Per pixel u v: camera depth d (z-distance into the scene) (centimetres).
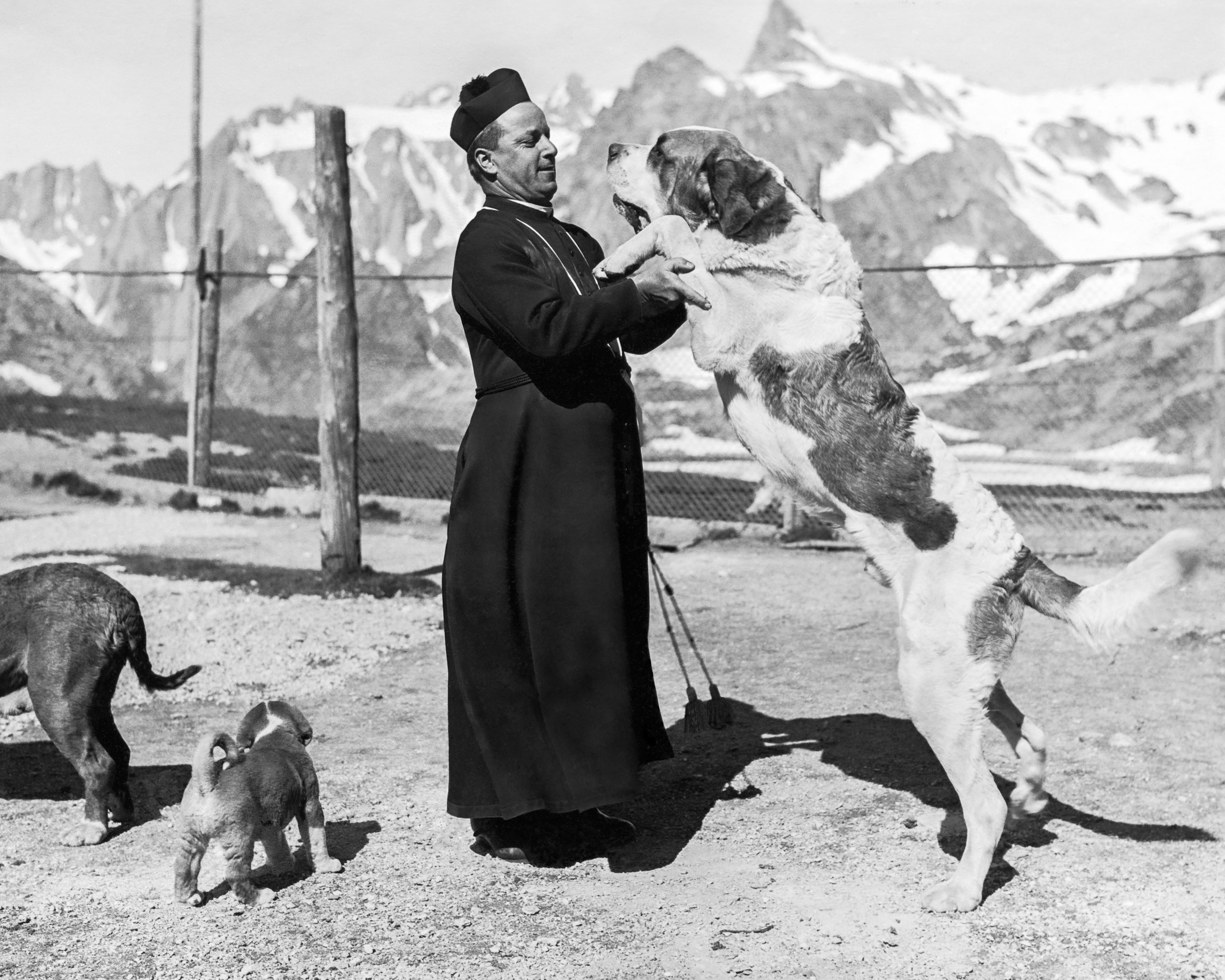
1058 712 685
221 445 2647
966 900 434
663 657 819
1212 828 513
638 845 500
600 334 455
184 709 701
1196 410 6197
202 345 1805
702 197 479
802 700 713
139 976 387
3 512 1612
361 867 475
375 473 2095
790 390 470
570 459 472
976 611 443
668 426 5650
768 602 999
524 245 479
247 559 1238
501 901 445
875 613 955
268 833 470
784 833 511
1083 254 19988
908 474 453
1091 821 522
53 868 474
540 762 467
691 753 618
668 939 414
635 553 495
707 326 476
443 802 548
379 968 393
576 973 391
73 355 10644
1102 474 3091
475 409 488
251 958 399
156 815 532
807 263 471
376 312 17550
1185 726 657
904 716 676
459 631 477
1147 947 409
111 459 2211
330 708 702
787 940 414
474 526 475
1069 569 1159
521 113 492
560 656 466
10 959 396
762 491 1465
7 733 651
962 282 16362
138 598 999
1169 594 440
